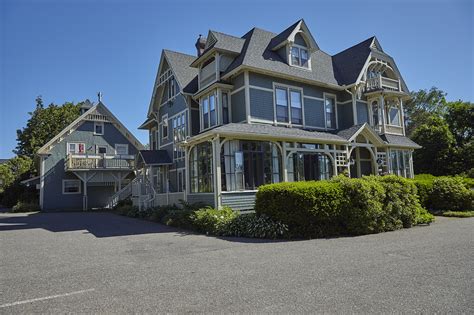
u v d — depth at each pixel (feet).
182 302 15.08
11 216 72.38
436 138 109.60
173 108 78.59
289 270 20.04
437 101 163.63
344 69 72.95
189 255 25.81
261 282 17.72
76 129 97.45
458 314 12.87
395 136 71.97
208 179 52.95
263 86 57.72
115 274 20.65
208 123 62.34
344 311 13.41
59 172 93.91
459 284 16.49
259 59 57.82
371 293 15.47
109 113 102.32
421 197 54.13
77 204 95.45
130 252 27.91
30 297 16.70
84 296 16.53
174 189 76.95
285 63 61.57
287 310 13.69
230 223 37.01
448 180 54.85
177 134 75.92
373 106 73.00
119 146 103.19
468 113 120.57
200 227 40.14
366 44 74.02
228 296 15.67
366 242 29.25
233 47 60.80
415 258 22.33
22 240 36.47
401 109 75.36
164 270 21.20
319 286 16.70
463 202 53.01
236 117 57.88
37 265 24.07
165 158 79.36
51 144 93.66
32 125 130.11
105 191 100.58
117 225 49.75
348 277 18.13
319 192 33.81
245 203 48.88
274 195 35.12
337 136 60.34
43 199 91.04
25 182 96.32
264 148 53.93
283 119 59.62
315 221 33.73
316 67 68.13
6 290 18.03
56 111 133.08
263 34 65.36
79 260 25.35
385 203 37.32
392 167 69.72
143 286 17.83
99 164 91.97
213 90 60.90
